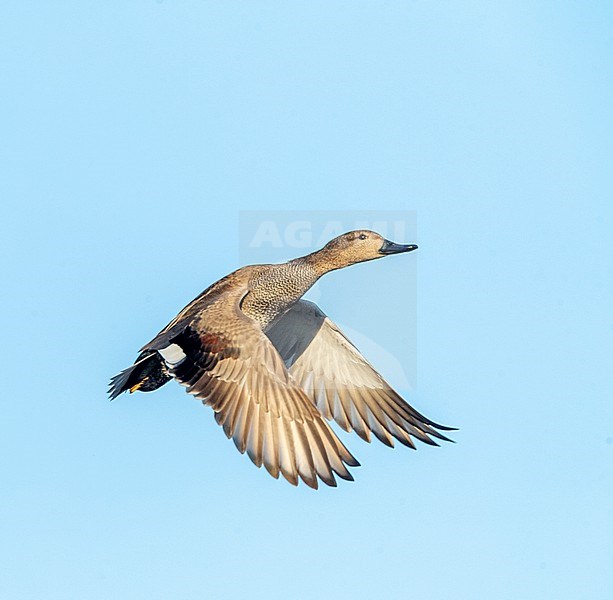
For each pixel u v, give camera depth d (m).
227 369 11.80
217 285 13.45
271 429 11.42
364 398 14.02
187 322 12.54
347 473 11.25
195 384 11.81
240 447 11.37
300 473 11.25
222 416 11.57
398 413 13.87
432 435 13.73
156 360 12.61
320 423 11.40
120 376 12.93
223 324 12.14
